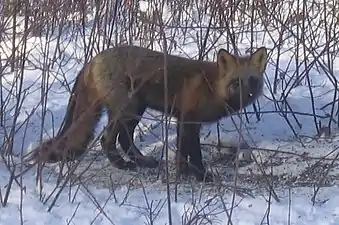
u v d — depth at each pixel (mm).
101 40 9461
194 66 7043
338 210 5352
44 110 6047
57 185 5473
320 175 6266
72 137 6551
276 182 6254
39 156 5773
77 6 10328
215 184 6188
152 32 8531
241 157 7094
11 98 8102
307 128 7957
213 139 7672
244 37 10523
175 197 5566
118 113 5848
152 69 6863
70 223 5020
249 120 8188
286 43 10227
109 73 6711
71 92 6824
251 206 5422
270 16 10789
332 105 7789
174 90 7000
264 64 6859
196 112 6922
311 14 11227
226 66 6770
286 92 8820
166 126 5188
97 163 6922
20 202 5164
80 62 8547
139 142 7672
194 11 10555
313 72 9383
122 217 5164
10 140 6227
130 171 6770
